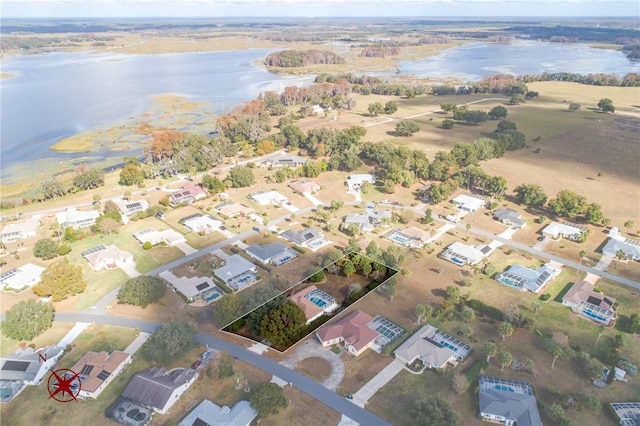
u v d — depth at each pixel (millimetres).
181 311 69750
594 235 97688
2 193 125875
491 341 66625
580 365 62062
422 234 94812
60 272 73688
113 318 68688
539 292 78000
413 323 69438
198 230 96938
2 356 59531
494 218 105625
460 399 56594
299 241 84375
